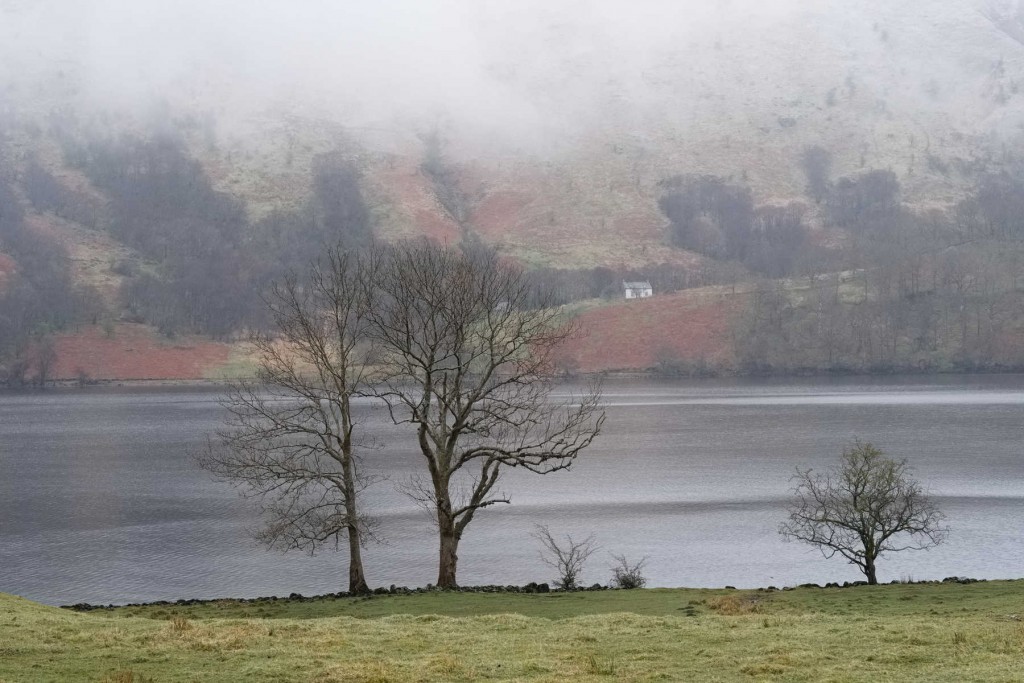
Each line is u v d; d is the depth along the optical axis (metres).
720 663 19.42
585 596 32.81
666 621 24.61
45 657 20.56
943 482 78.88
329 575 51.50
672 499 74.75
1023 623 22.62
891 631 21.97
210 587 48.91
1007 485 77.06
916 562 52.00
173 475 91.25
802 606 28.61
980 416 139.50
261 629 23.69
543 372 46.16
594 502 74.06
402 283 40.94
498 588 36.84
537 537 60.72
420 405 39.12
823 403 170.50
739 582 48.50
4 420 158.38
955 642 20.45
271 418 38.78
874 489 41.88
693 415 149.75
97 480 88.56
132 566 53.91
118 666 19.69
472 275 43.78
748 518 66.19
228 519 68.25
